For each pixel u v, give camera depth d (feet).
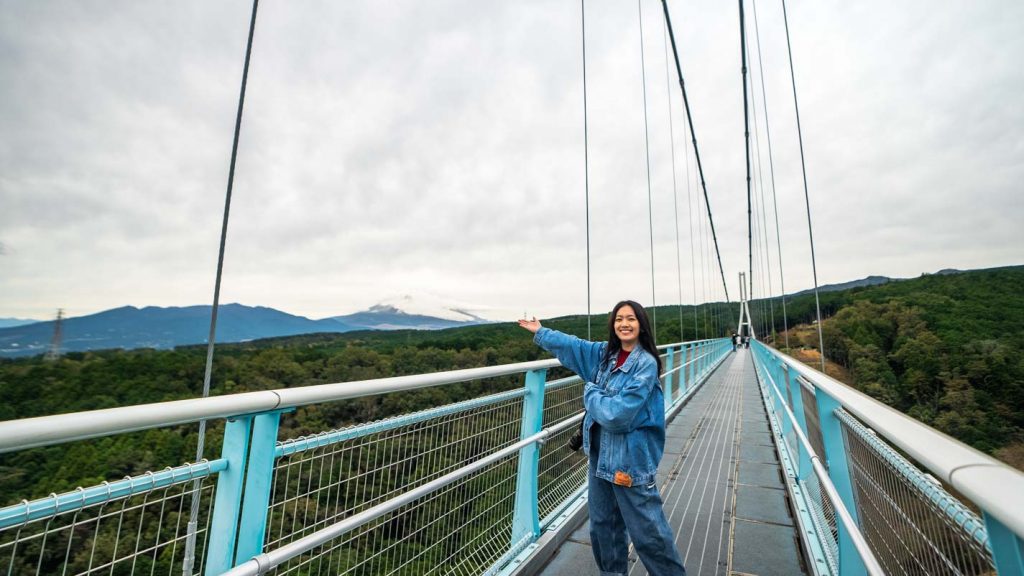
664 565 6.19
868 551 4.17
